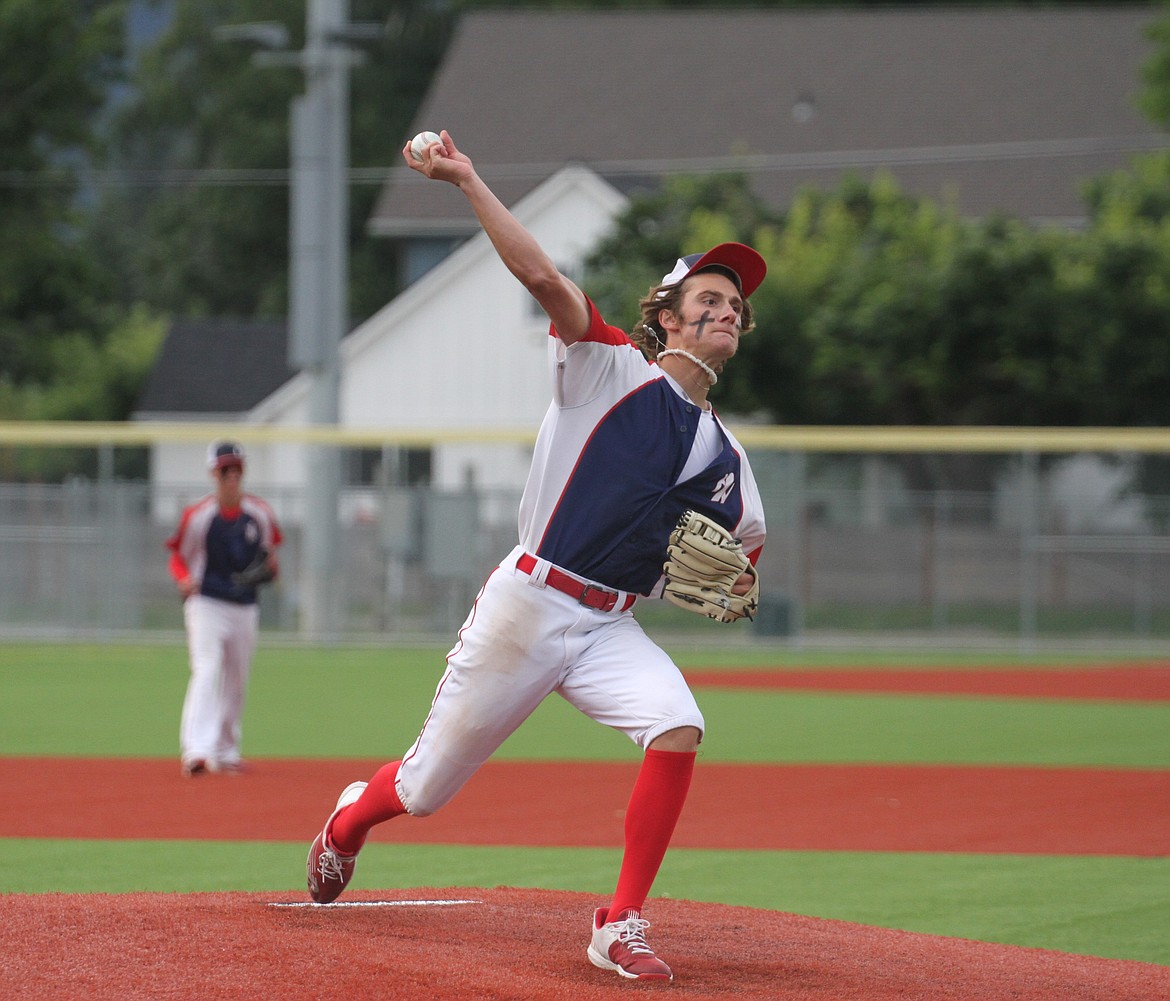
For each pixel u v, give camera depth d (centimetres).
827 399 9294
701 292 1738
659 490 1703
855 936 1983
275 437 7838
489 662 1709
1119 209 9662
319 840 1923
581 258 10800
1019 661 7762
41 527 8119
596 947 1680
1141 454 9175
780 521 8250
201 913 1845
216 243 18150
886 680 6700
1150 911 2362
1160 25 11938
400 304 11694
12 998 1496
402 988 1551
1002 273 8756
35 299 12031
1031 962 1872
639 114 13150
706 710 5538
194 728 3741
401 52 17888
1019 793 3606
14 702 5559
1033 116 12800
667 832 1684
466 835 2991
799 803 3450
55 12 11444
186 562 3775
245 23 18138
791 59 13438
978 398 9288
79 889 2439
